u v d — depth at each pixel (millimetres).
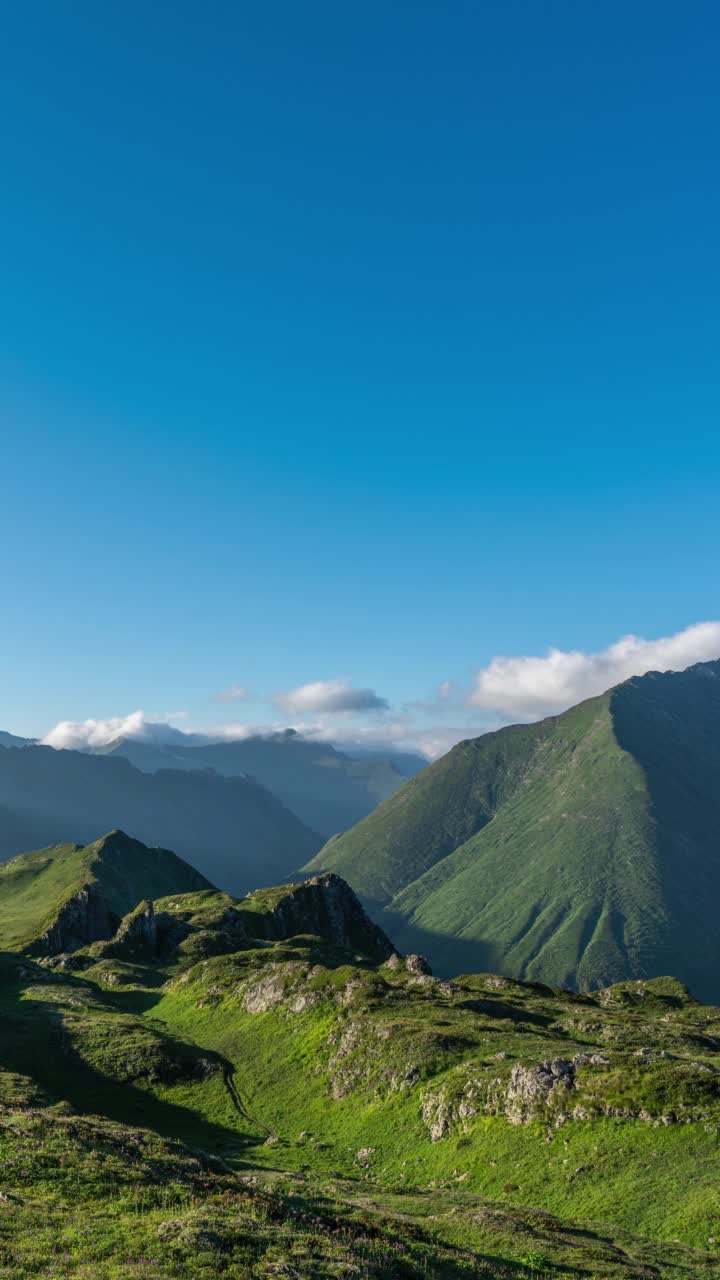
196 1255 32594
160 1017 148250
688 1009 160500
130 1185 41594
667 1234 58906
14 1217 35406
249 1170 75125
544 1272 44188
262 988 143500
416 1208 60625
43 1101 75938
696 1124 73062
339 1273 34000
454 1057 100375
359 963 174375
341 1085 104062
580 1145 75812
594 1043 109812
